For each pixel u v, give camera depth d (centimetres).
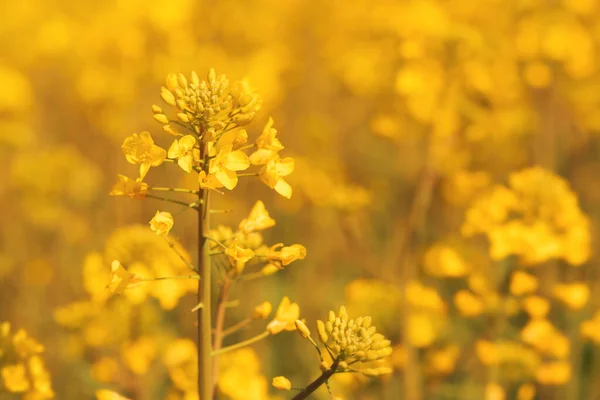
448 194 90
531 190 71
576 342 83
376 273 85
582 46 108
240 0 143
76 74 135
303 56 149
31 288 105
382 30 113
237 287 100
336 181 102
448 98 87
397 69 90
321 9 154
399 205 110
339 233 108
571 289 71
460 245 72
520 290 69
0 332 62
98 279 67
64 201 119
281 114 127
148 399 70
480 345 69
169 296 66
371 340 54
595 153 123
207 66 119
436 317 74
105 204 120
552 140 108
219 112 55
